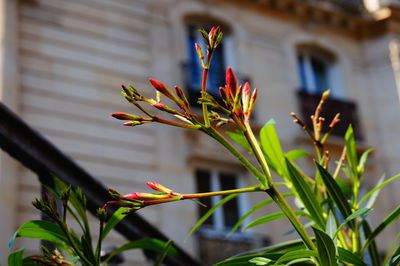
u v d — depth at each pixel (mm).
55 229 2023
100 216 1786
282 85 15789
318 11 16906
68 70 13172
